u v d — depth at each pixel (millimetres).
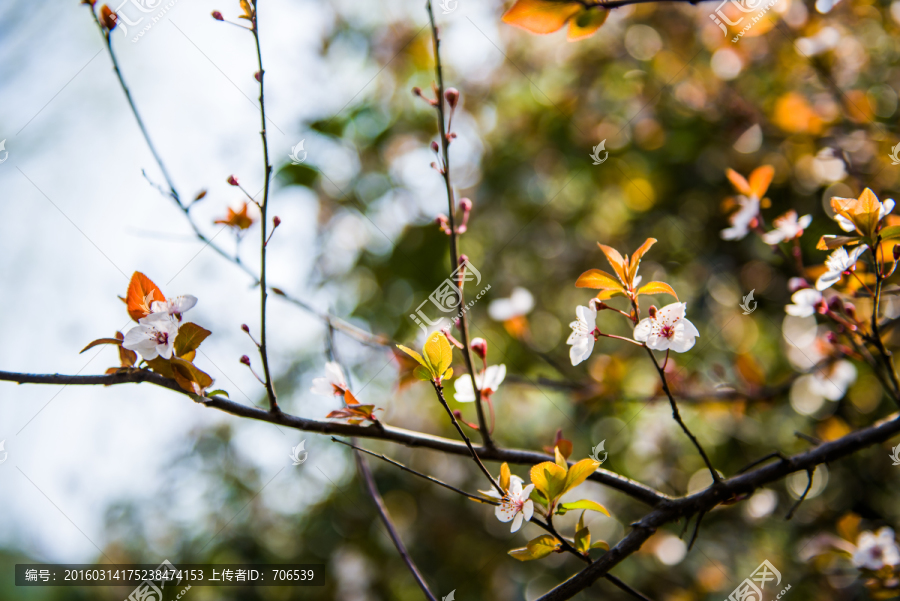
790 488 3326
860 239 1411
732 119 3377
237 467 3984
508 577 4004
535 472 1251
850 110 2756
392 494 4191
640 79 3773
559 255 4449
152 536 3943
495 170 4148
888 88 3078
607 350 3957
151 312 1327
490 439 1548
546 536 1309
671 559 3363
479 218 4297
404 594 3949
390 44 3877
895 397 1608
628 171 3852
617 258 1291
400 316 3963
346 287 4031
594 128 3873
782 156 3256
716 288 3781
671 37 3734
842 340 2201
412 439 1471
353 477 4004
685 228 3822
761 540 3408
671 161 3645
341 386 1505
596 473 1519
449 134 1613
